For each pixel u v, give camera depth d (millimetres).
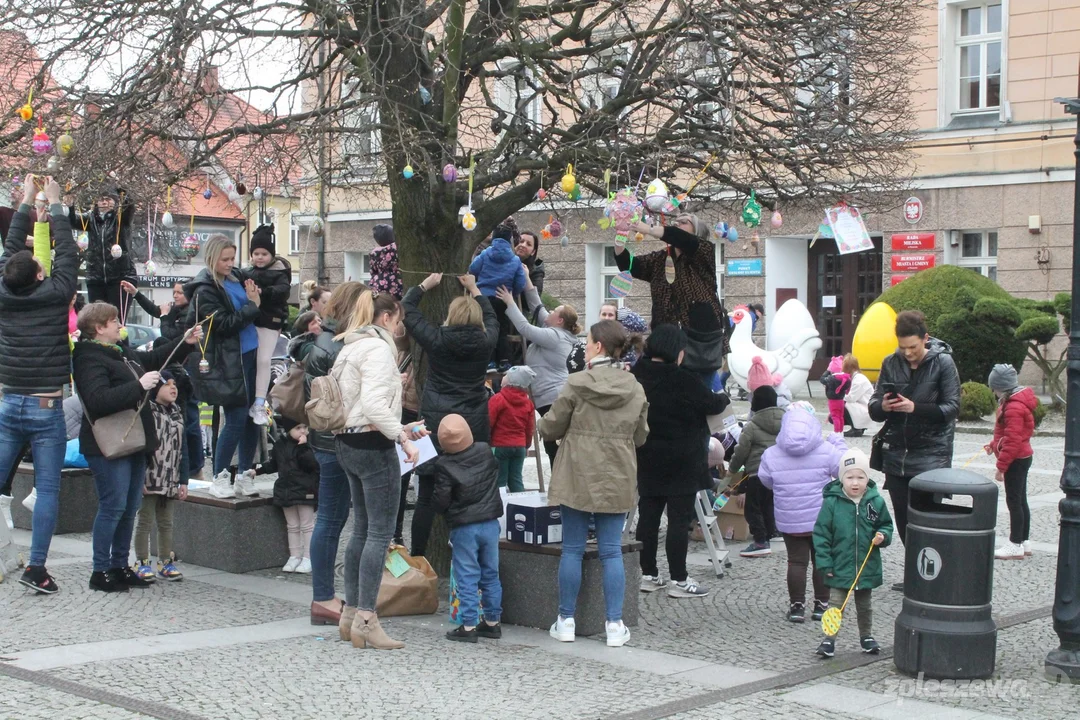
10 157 9000
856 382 18469
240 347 9000
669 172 8766
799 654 6898
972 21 23906
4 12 8219
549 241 26828
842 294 25922
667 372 8312
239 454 9445
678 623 7680
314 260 29516
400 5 7906
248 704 5660
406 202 8312
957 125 23922
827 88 8914
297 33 8281
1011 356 20047
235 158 8969
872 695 6070
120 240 11320
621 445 6930
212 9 8047
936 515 6359
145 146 8805
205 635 7055
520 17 8695
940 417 8109
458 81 8648
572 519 7055
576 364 9828
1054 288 22859
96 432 7965
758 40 7922
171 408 8695
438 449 7734
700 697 5961
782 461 7637
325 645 6883
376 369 6594
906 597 6508
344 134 8391
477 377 7773
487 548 7125
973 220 23625
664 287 8547
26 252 7879
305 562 9148
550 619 7414
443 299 8359
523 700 5848
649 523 8594
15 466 8516
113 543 8367
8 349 7941
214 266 8656
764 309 23734
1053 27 22688
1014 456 9594
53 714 5430
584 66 9188
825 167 8734
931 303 20781
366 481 6758
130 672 6168
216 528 9164
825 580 6859
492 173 8523
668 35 7945
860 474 6734
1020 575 9188
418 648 6879
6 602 7824
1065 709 5879
